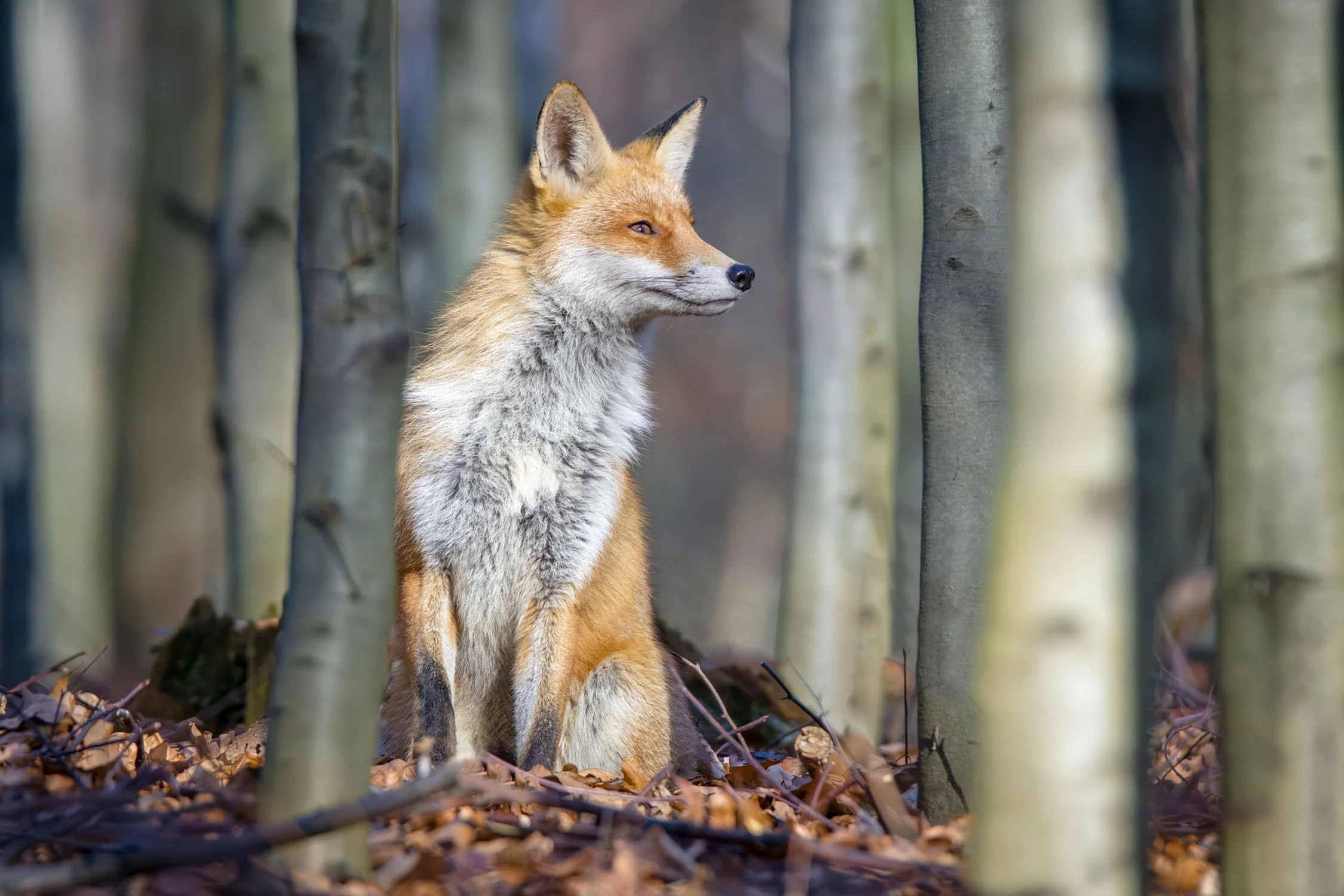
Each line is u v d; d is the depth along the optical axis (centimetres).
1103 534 538
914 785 942
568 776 934
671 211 1191
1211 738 935
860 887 672
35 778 752
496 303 1117
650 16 5125
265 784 631
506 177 2131
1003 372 769
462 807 771
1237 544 552
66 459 2745
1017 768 545
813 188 1350
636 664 1089
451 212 2111
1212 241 556
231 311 1507
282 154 1529
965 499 780
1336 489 536
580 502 1080
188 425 3045
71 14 3008
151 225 2916
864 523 1354
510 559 1065
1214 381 560
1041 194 543
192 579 3108
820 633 1352
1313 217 533
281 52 1524
